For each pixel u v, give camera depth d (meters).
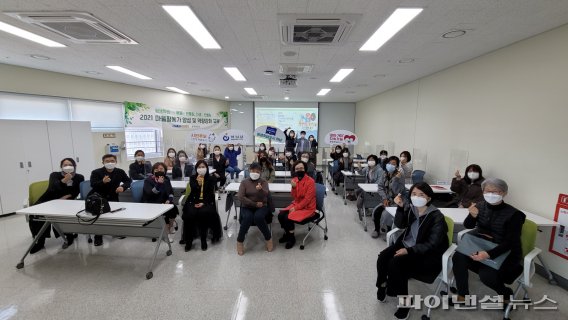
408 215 2.38
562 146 2.65
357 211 4.90
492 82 3.60
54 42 3.42
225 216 4.60
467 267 2.13
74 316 2.10
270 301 2.31
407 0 2.20
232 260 3.04
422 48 3.50
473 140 3.99
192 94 8.94
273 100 10.76
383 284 2.28
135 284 2.55
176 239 3.62
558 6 2.25
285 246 3.42
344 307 2.24
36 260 3.00
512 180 3.27
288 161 6.39
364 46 3.46
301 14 2.50
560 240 2.62
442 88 4.81
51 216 2.79
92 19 2.67
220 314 2.14
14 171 4.58
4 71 4.60
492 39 3.11
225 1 2.27
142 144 7.41
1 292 2.40
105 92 6.34
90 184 3.54
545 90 2.82
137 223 2.82
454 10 2.37
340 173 6.27
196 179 3.46
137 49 3.70
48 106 5.27
